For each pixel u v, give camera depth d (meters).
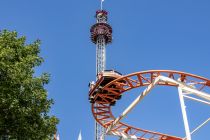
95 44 116.31
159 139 74.12
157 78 59.88
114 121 68.12
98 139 97.69
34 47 34.59
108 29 116.31
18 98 31.00
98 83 64.88
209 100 60.44
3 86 30.55
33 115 32.03
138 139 73.69
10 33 33.91
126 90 64.12
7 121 30.50
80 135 75.81
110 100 67.19
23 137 30.78
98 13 121.31
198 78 60.28
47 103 33.34
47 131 32.88
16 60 32.88
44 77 34.19
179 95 58.47
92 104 67.62
